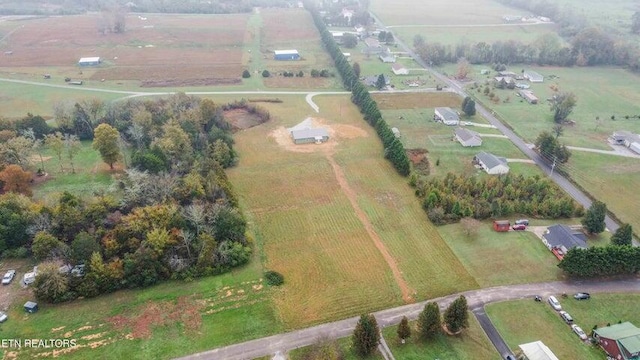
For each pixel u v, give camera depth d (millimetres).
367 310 80938
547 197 110375
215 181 105562
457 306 73125
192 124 134000
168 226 90250
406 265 91688
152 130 129375
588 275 86812
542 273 89000
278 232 101500
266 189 117812
